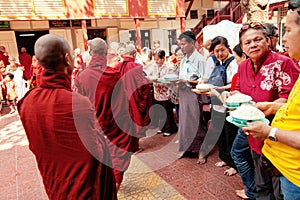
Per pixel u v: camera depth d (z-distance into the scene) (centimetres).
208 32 651
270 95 163
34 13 691
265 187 179
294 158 121
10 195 261
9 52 915
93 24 945
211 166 288
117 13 774
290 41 112
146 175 271
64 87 127
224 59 258
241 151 210
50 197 135
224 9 1152
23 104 127
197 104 252
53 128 119
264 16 499
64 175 127
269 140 134
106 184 140
